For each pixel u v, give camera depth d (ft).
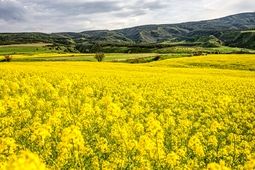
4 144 34.94
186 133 53.57
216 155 43.86
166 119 61.67
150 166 36.78
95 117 58.59
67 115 54.03
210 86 116.06
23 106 61.57
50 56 315.78
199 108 76.79
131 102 80.33
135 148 40.06
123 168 36.94
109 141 46.09
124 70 169.07
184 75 148.97
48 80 106.93
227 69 196.65
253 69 193.06
